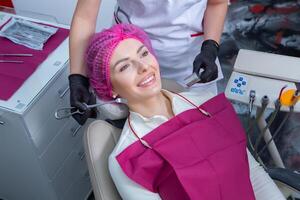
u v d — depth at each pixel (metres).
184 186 0.92
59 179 1.44
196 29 1.22
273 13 1.50
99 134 1.01
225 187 0.97
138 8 1.14
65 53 1.34
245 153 1.03
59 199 1.48
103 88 1.01
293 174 1.10
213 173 0.95
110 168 0.96
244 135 1.05
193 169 0.94
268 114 1.57
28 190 1.50
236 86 1.29
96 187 0.97
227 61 1.62
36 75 1.26
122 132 1.02
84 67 1.05
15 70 1.28
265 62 1.31
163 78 1.19
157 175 0.95
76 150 1.49
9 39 1.40
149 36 1.21
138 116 1.01
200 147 0.97
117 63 0.96
